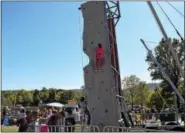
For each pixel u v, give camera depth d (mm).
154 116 18266
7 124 18984
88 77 11781
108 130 10523
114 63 12359
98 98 11531
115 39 12836
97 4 11992
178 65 9719
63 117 13438
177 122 14477
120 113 12156
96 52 11750
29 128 12625
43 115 16781
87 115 12305
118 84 12695
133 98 65812
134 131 9984
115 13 12891
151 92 66000
